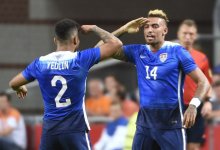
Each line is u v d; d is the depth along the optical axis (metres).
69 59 21.64
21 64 44.34
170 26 44.47
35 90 42.41
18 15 44.50
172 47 22.80
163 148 22.77
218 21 42.12
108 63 38.16
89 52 21.67
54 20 44.59
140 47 23.14
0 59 44.31
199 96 22.17
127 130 30.92
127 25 22.75
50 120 21.77
